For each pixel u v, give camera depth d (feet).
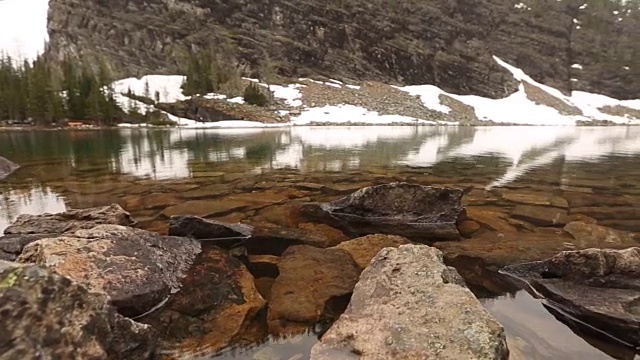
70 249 18.81
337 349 13.42
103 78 227.20
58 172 58.90
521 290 20.61
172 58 291.17
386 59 322.14
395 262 18.71
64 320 11.21
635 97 353.10
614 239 28.43
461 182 52.16
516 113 299.17
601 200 41.63
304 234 29.12
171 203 38.93
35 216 29.55
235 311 17.57
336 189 46.47
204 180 52.11
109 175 56.18
